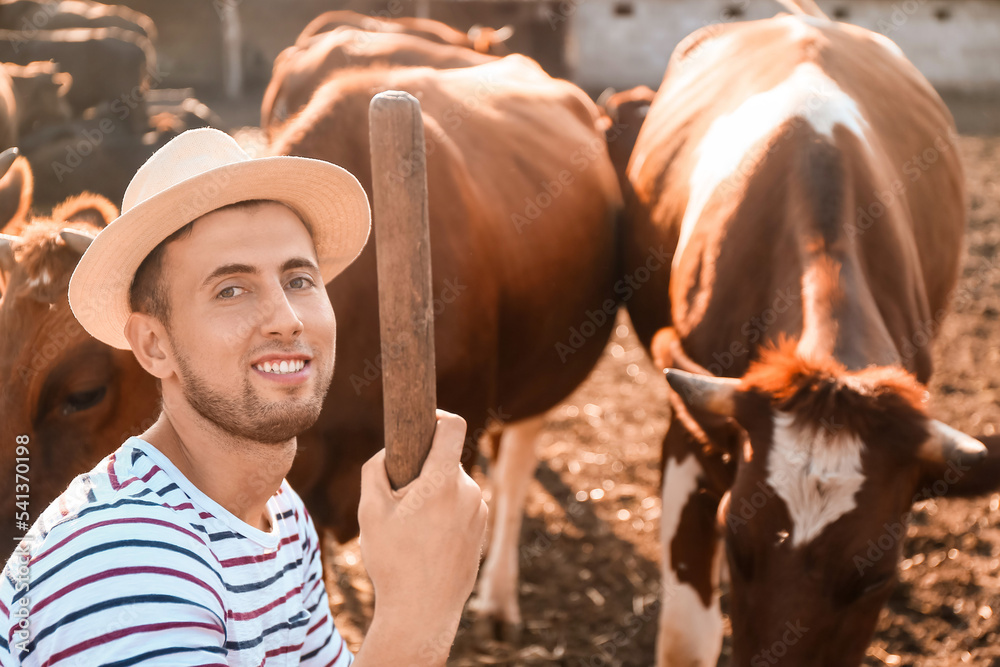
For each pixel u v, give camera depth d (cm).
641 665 346
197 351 114
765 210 277
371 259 270
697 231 306
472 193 316
